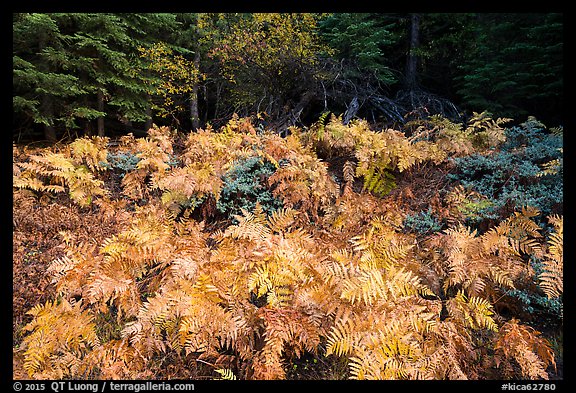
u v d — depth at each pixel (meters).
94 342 2.65
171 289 2.71
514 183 4.58
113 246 3.01
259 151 5.16
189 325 2.38
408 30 10.45
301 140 6.23
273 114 8.98
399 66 11.16
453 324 2.59
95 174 5.38
